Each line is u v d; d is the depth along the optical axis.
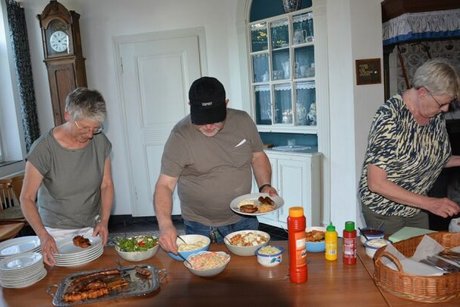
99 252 1.61
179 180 1.89
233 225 1.91
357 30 2.98
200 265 1.38
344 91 3.14
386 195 1.56
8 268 1.38
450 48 3.46
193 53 4.18
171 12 4.16
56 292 1.29
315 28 3.28
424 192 1.81
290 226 1.29
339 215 3.36
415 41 3.23
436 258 1.30
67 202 1.81
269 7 3.76
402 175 1.64
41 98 4.45
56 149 1.72
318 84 3.35
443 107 1.48
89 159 1.81
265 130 4.02
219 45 4.14
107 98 4.37
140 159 4.44
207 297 1.25
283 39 3.71
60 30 3.98
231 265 1.47
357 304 1.16
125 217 4.56
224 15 4.09
